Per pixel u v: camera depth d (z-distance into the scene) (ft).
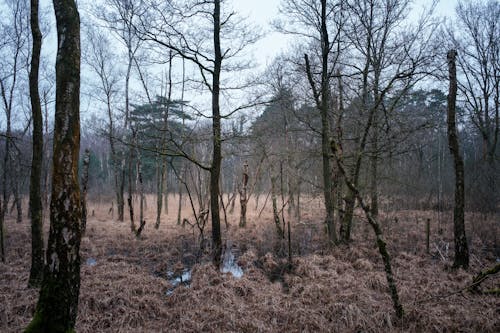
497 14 64.08
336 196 43.24
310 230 53.31
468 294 23.82
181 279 30.89
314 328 20.57
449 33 63.46
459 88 62.44
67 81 14.19
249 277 30.17
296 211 67.62
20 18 50.52
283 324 21.25
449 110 29.53
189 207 86.79
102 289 25.26
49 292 13.41
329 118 43.14
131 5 43.93
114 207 88.07
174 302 24.34
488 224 49.32
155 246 43.68
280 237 46.85
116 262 35.86
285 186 70.69
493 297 23.11
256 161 67.31
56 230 13.57
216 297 24.56
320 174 55.16
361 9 36.63
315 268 30.81
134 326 20.94
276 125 53.57
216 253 33.50
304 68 38.96
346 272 30.42
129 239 47.21
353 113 39.91
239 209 82.48
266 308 22.91
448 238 45.52
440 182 75.66
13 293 23.47
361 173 45.75
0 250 35.04
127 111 58.18
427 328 19.30
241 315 21.94
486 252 39.11
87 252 40.06
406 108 42.68
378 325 20.04
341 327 20.47
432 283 26.61
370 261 34.40
